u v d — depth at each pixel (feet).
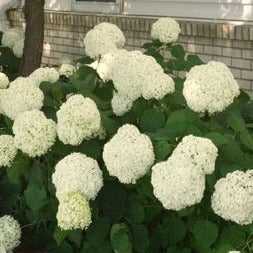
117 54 8.45
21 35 14.17
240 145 7.00
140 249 6.95
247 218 5.91
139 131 7.19
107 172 6.98
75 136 6.84
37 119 7.09
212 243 6.40
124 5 17.12
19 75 12.90
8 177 7.98
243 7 14.30
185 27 15.06
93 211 7.01
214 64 6.80
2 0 20.76
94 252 7.11
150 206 7.07
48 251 7.79
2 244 7.52
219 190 5.93
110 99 8.57
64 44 18.97
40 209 7.49
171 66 9.94
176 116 6.88
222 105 6.59
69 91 8.53
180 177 5.79
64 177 6.47
